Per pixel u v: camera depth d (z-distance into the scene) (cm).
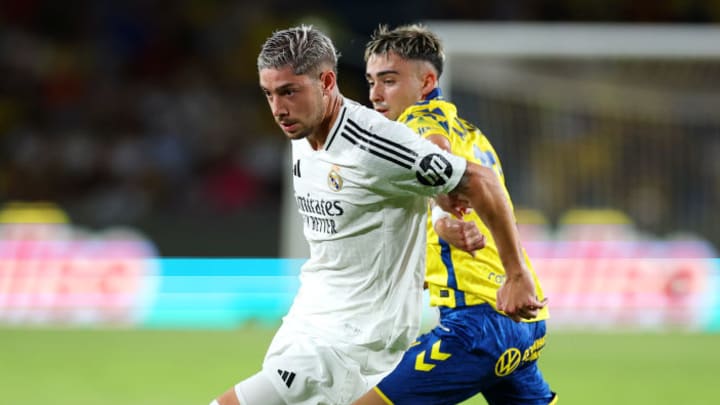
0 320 4550
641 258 4444
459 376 1581
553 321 4422
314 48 1345
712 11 6369
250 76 6831
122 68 6775
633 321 4469
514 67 4106
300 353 1464
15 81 6562
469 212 1502
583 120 4206
